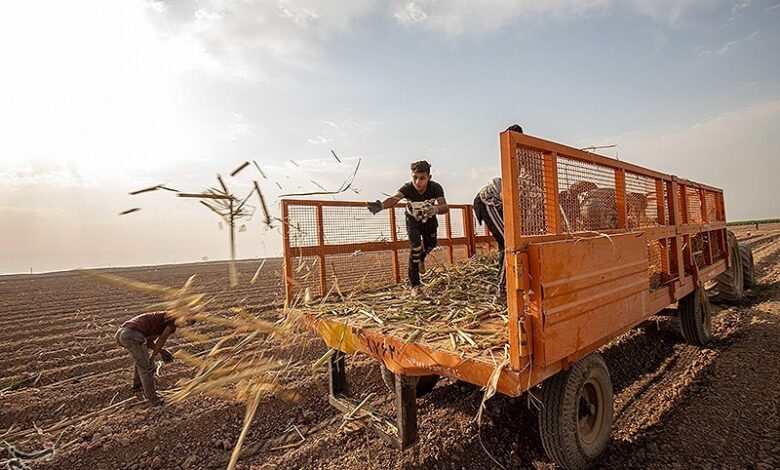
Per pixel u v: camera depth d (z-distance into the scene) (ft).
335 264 15.98
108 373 19.53
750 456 9.85
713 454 10.07
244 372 9.32
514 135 7.66
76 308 38.34
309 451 11.38
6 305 42.55
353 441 11.74
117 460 12.10
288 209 14.58
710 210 21.18
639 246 11.59
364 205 17.15
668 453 10.32
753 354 15.90
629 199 12.59
